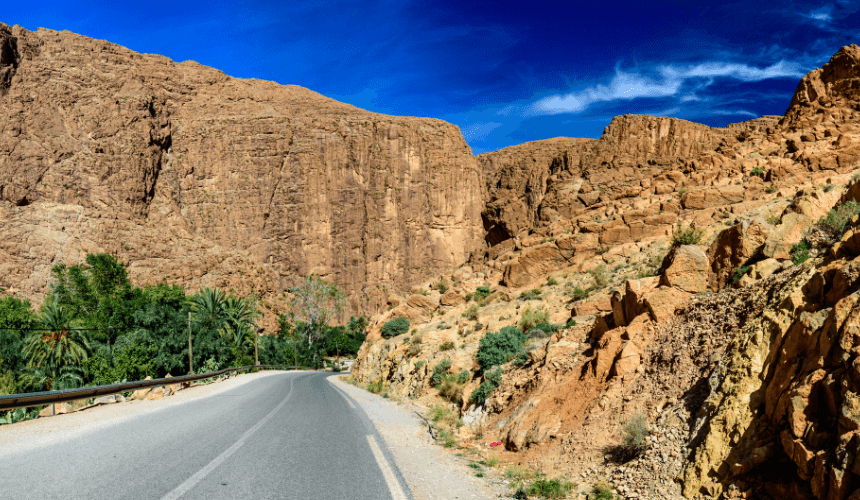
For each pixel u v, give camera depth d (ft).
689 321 30.96
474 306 101.04
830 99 107.96
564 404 33.09
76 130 460.14
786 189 80.48
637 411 26.78
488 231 177.68
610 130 157.38
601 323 40.93
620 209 107.34
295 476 21.30
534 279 102.68
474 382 55.98
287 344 315.37
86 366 150.00
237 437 30.07
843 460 14.24
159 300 223.71
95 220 432.25
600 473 23.89
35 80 462.19
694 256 35.96
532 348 54.54
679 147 149.69
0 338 159.33
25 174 424.46
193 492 17.80
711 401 21.85
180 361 180.96
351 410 51.47
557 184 151.12
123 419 36.27
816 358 17.56
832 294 19.76
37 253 400.67
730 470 18.57
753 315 25.91
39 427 31.94
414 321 128.88
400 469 25.31
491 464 29.78
